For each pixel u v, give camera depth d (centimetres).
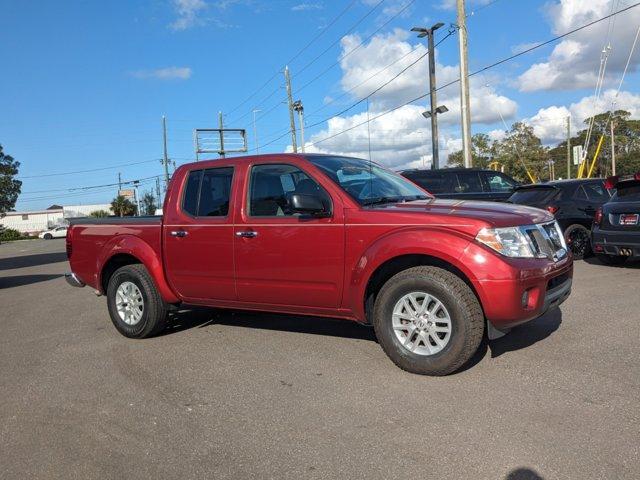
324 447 333
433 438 334
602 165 7569
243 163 541
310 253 484
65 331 696
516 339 517
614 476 282
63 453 347
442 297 420
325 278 480
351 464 312
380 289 457
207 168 567
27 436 375
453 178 1270
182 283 578
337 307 484
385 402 392
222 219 541
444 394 398
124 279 620
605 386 396
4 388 477
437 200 513
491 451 314
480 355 477
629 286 756
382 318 450
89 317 783
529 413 359
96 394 447
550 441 321
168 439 358
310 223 484
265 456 328
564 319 582
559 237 478
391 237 440
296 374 463
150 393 442
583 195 1071
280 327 627
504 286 401
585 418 347
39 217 10044
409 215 444
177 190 584
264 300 526
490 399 384
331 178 490
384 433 346
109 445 354
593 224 959
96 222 659
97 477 316
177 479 308
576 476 284
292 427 363
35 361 558
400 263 458
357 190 493
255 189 528
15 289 1216
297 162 510
